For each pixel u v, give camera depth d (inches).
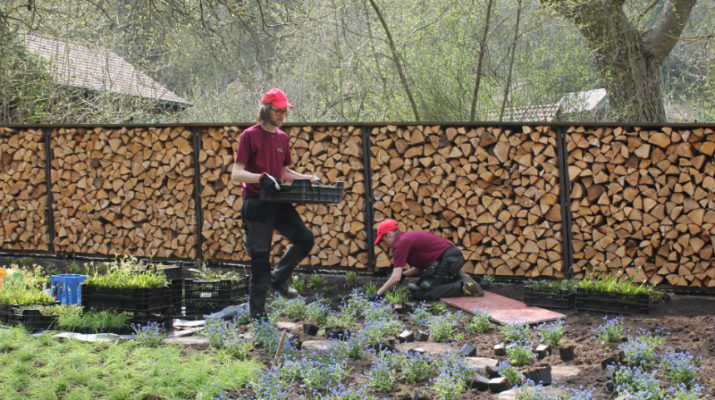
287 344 189.2
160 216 354.3
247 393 159.9
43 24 580.7
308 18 549.6
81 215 374.6
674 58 642.2
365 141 316.2
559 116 487.2
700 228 273.7
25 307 221.0
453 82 493.7
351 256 319.6
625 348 177.5
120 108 625.9
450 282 269.7
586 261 290.0
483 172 301.1
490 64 497.4
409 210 312.7
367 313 233.8
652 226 280.5
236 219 338.6
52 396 157.0
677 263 278.4
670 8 502.9
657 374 164.1
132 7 520.4
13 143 388.5
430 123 306.5
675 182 277.1
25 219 390.3
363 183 317.7
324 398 152.3
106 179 366.3
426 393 157.6
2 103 557.3
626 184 284.8
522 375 166.4
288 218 225.0
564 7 467.5
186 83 914.1
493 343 203.8
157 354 184.9
